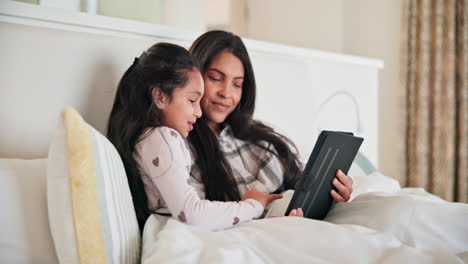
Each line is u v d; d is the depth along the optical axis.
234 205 1.02
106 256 0.77
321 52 1.85
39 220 0.85
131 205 0.95
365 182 1.44
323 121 1.90
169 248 0.80
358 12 2.96
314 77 1.84
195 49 1.29
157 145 0.98
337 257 0.81
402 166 2.69
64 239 0.76
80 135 0.79
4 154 1.06
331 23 2.73
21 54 1.08
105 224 0.79
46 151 1.12
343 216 1.06
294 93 1.76
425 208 0.96
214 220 0.97
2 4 1.03
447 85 2.58
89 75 1.18
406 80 2.68
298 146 1.76
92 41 1.18
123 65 1.25
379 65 2.16
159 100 1.03
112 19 1.21
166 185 0.96
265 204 1.10
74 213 0.75
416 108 2.67
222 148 1.26
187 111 1.04
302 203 1.04
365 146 2.11
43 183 0.89
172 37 1.36
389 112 2.88
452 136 2.58
